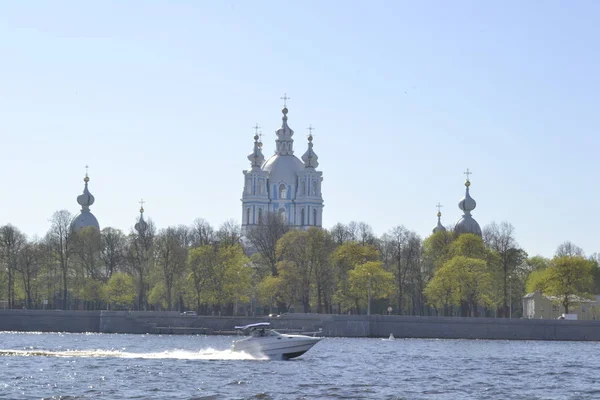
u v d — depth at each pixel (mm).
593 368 167125
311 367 161375
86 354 176000
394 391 133250
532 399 128125
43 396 124938
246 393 129125
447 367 166375
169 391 129875
